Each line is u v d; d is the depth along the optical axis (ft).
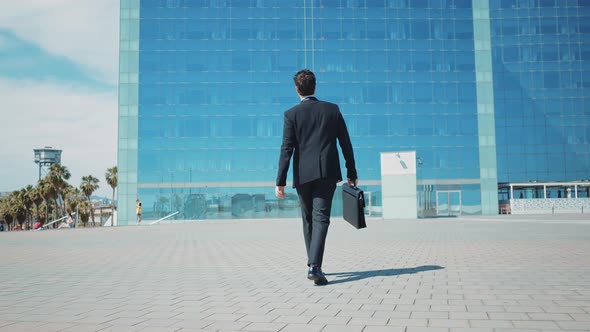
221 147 165.78
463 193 169.07
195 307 14.83
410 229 64.54
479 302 14.75
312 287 18.20
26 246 44.78
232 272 23.18
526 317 12.66
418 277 20.08
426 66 172.76
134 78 166.81
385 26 173.37
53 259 31.42
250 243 44.06
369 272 22.04
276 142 166.61
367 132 170.40
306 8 172.04
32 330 12.05
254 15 170.91
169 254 33.99
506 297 15.48
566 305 14.12
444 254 29.68
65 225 139.95
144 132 165.27
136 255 33.58
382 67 172.24
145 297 16.71
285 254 32.45
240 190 164.66
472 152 170.40
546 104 180.75
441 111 171.53
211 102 167.12
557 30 180.75
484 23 174.29
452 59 173.06
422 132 170.71
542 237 43.96
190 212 163.22
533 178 180.14
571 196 180.45
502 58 182.09
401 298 15.61
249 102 167.73
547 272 21.03
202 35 169.27
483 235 48.65
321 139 18.79
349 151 19.38
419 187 167.02
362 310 13.91
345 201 19.51
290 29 171.22
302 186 19.06
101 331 11.90
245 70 169.07
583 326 11.61
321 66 171.22
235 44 169.68
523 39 181.57
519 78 181.57
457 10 174.29
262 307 14.64
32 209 401.49
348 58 171.94
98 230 88.69
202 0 169.99
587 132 179.52
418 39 173.37
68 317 13.61
